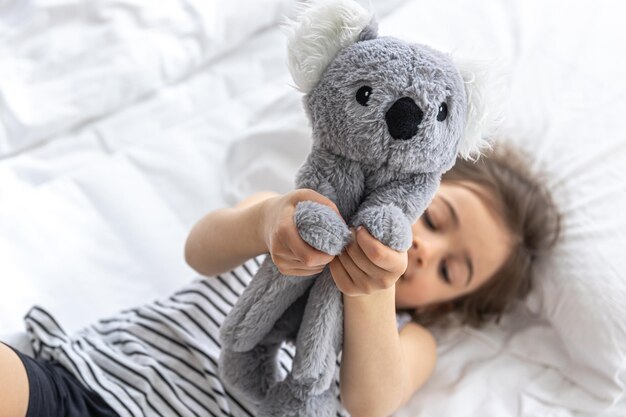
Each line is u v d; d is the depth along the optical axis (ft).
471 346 3.50
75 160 3.74
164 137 3.85
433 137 1.75
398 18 4.05
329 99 1.79
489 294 3.60
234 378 2.41
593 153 3.59
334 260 1.95
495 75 1.91
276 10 4.16
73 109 3.71
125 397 2.70
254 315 2.15
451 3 4.09
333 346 2.22
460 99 1.81
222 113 4.01
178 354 2.92
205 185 3.76
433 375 3.35
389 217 1.80
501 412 3.19
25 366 2.56
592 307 3.25
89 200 3.58
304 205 1.82
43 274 3.31
